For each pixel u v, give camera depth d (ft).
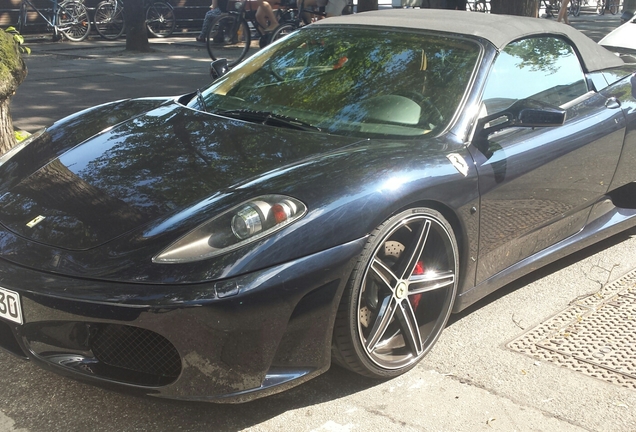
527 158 10.64
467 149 9.93
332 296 8.20
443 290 9.87
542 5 69.92
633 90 13.23
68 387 9.02
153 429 8.24
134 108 11.83
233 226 7.82
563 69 12.39
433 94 10.57
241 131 10.13
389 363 9.20
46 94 27.53
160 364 7.89
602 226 13.14
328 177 8.57
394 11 13.17
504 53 11.32
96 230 8.13
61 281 7.68
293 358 8.19
